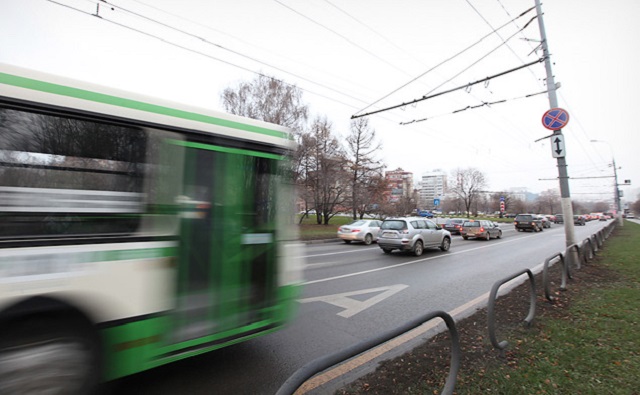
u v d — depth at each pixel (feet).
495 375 10.03
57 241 7.22
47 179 7.40
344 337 13.91
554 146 32.35
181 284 9.25
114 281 7.95
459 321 15.39
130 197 8.50
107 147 8.28
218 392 9.36
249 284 10.96
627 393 9.20
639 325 14.49
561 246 56.44
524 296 19.63
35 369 6.83
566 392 9.21
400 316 16.94
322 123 91.04
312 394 9.50
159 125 9.11
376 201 104.99
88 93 8.09
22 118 7.27
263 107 80.69
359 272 28.96
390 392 9.04
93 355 7.60
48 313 7.03
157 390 9.35
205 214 9.94
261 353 12.10
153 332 8.59
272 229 11.83
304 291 21.86
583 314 16.08
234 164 10.75
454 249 50.16
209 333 9.78
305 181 87.86
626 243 52.31
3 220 6.82
